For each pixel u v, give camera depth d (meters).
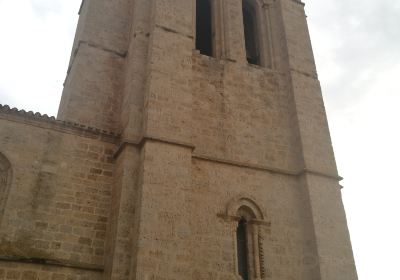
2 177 14.37
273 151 18.39
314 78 21.34
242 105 19.14
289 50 21.78
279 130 19.19
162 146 15.27
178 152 15.41
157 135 15.48
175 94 16.91
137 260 12.85
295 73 20.98
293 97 20.03
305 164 17.92
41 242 13.62
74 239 14.09
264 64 21.94
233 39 21.47
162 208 14.03
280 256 15.84
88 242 14.22
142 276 12.67
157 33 18.41
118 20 21.64
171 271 13.11
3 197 13.96
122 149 15.56
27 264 13.01
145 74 17.73
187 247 13.71
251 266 15.37
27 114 15.55
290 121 19.72
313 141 18.84
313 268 15.80
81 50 19.75
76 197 14.88
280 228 16.44
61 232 14.04
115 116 18.48
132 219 14.05
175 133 15.88
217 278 14.43
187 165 15.30
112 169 15.95
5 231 13.37
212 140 17.45
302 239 16.55
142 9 20.25
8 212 13.70
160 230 13.61
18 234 13.46
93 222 14.66
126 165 14.93
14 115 15.39
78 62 19.34
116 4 22.22
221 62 20.11
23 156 14.84
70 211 14.52
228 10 22.59
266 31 23.31
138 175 14.88
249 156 17.73
